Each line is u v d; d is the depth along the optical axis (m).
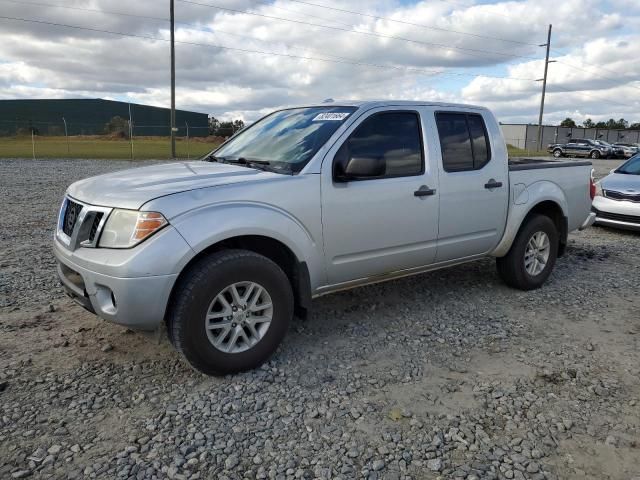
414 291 5.48
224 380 3.51
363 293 5.37
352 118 4.14
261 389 3.41
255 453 2.76
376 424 3.05
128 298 3.11
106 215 3.28
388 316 4.76
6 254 6.47
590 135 67.75
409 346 4.13
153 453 2.73
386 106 4.36
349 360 3.87
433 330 4.45
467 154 4.85
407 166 4.39
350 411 3.17
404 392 3.42
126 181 3.65
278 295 3.62
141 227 3.14
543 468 2.70
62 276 3.65
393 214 4.26
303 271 3.79
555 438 2.95
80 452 2.72
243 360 3.53
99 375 3.53
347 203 3.97
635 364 3.89
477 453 2.80
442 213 4.61
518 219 5.23
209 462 2.68
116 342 4.03
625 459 2.78
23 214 9.25
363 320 4.65
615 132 69.25
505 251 5.32
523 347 4.16
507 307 5.07
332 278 4.07
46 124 40.09
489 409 3.23
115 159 25.20
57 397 3.24
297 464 2.68
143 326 3.21
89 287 3.28
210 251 3.52
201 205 3.32
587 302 5.27
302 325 4.51
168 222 3.19
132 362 3.72
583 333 4.46
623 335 4.44
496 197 5.03
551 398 3.38
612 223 8.91
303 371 3.68
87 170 18.27
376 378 3.60
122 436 2.87
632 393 3.46
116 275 3.10
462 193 4.74
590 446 2.89
